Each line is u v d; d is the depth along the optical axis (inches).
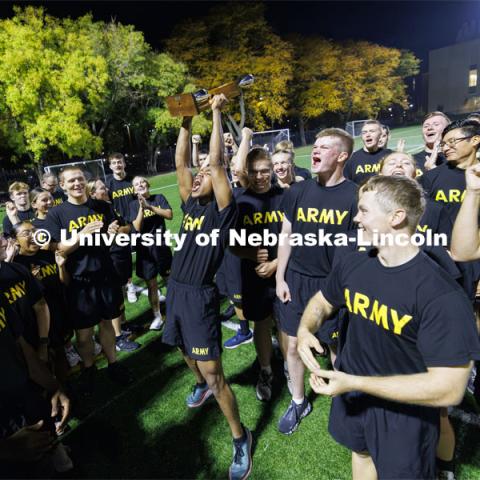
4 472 56.0
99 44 804.0
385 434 59.6
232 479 87.4
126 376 128.1
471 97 1856.5
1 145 745.0
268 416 107.5
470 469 84.6
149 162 1004.6
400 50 1712.6
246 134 130.1
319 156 91.0
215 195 86.7
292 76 1175.6
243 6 1055.0
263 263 107.6
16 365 69.6
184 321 91.2
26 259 114.0
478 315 119.4
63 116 712.4
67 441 103.8
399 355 56.6
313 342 61.9
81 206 127.0
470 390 109.6
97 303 122.5
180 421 108.6
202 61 1093.8
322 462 90.5
